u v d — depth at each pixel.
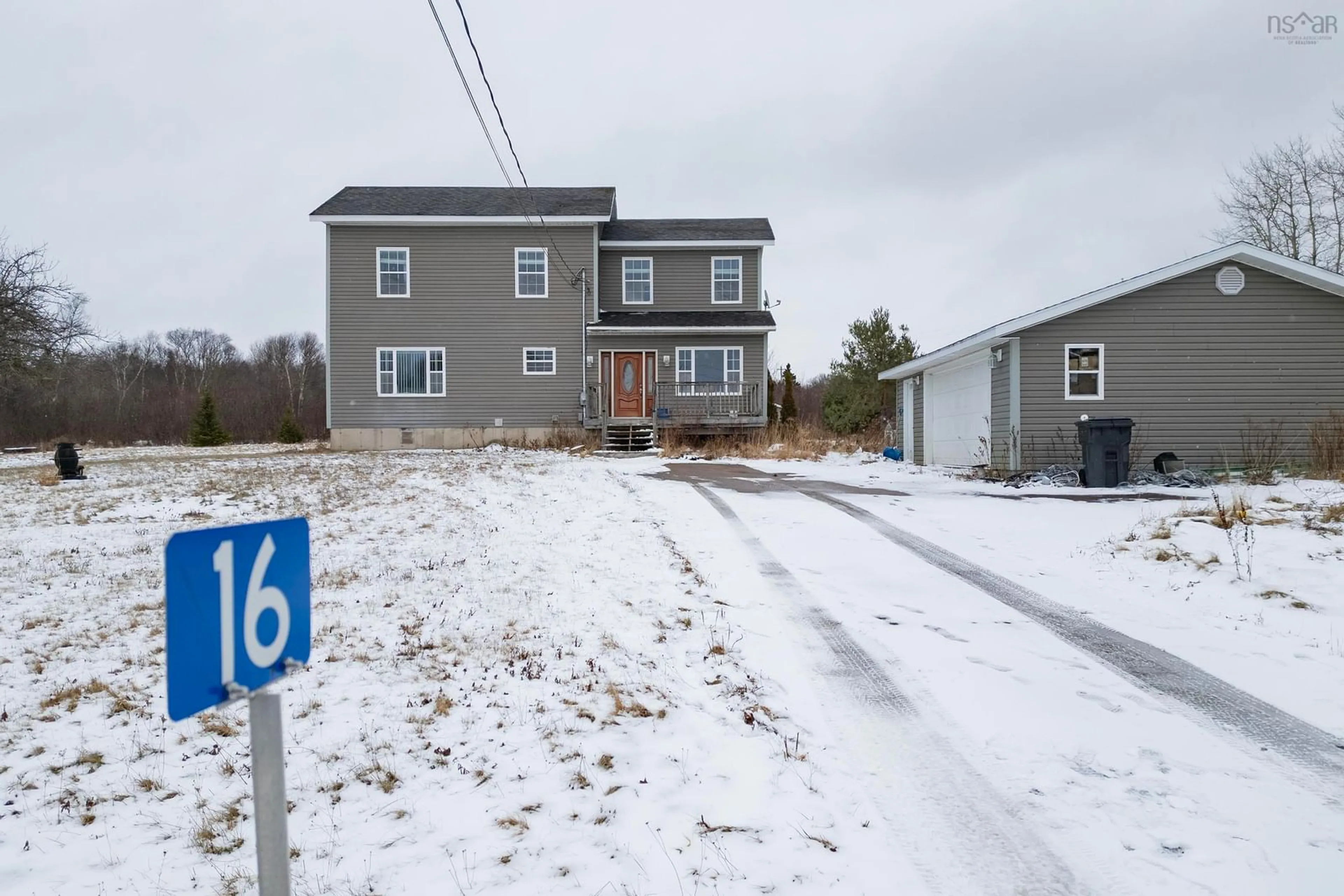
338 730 4.57
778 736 4.37
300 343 70.06
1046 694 4.96
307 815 3.66
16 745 4.60
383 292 25.22
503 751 4.24
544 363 25.53
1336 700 4.83
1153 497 12.80
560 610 6.75
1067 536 9.58
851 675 5.27
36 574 8.58
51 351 21.83
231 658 1.77
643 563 8.33
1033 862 3.23
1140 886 3.07
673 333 25.48
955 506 12.02
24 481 17.41
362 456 22.42
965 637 6.02
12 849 3.52
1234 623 6.28
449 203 26.06
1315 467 13.99
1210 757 4.15
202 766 4.32
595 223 25.42
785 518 10.89
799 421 32.47
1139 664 5.47
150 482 16.27
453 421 25.36
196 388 60.22
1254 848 3.32
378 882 3.10
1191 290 15.58
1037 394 15.76
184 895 3.15
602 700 4.86
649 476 16.44
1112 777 3.94
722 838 3.37
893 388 31.86
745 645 5.81
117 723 4.89
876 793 3.78
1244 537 8.06
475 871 3.16
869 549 9.03
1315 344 15.48
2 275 20.69
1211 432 15.55
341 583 7.74
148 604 7.45
